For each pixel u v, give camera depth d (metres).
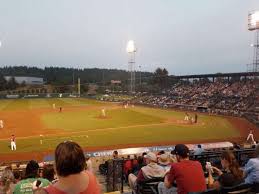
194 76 113.88
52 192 3.12
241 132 44.62
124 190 12.70
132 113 68.50
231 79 100.81
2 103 104.19
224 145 29.34
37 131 44.06
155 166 7.43
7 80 195.50
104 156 26.52
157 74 185.75
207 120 58.03
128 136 40.16
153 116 62.88
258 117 58.03
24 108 82.19
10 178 7.78
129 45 115.19
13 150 32.66
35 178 5.85
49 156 27.38
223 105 79.75
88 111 72.94
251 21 66.12
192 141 37.38
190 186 5.56
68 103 102.50
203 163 11.08
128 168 13.95
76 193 3.17
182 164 5.79
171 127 48.22
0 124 47.72
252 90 83.75
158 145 34.69
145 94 122.25
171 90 117.06
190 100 93.50
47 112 70.81
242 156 12.03
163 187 6.41
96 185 3.39
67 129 45.47
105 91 170.50
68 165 3.17
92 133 42.22
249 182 6.01
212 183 6.94
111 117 60.44
